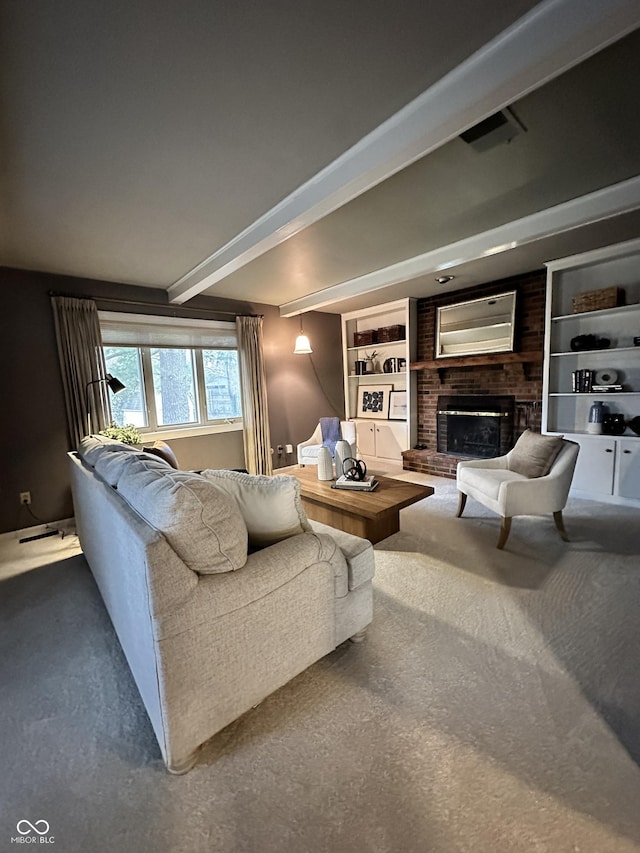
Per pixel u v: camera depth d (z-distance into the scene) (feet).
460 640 5.84
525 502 8.76
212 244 9.66
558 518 9.15
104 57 4.18
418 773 3.90
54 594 7.63
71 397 11.68
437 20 4.00
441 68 4.65
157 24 3.84
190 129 5.49
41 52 4.05
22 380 11.05
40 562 9.12
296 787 3.82
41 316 11.28
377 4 3.76
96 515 6.20
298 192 7.24
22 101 4.74
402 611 6.58
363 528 9.32
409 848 3.28
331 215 8.43
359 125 5.57
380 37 4.15
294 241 9.98
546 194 7.84
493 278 13.79
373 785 3.81
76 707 4.89
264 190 7.20
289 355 17.71
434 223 9.04
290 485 5.12
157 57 4.22
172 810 3.65
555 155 6.45
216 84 4.66
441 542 9.27
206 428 15.19
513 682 5.03
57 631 6.46
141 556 3.73
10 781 3.94
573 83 4.83
